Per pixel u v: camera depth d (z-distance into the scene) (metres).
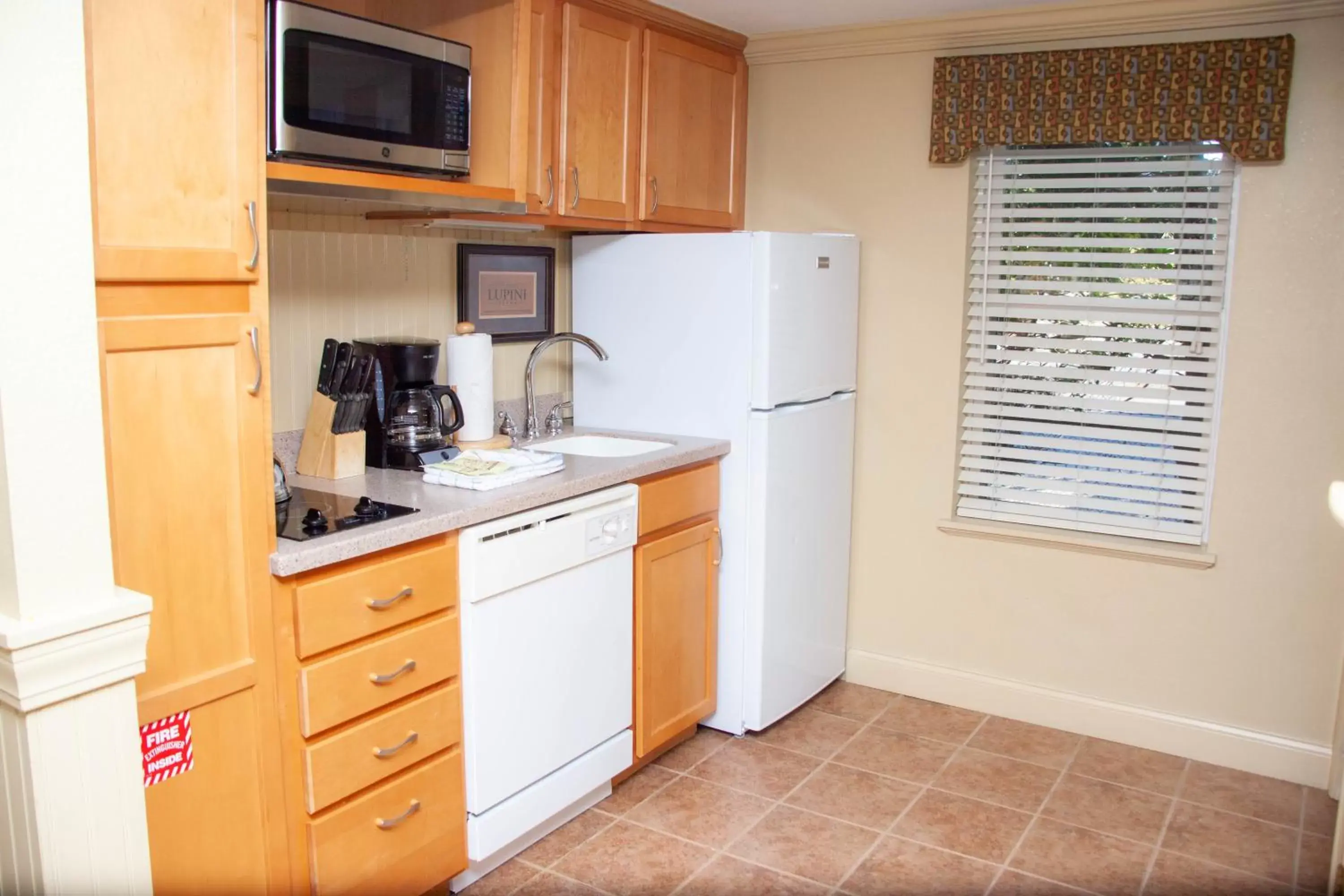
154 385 1.73
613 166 3.00
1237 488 3.01
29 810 1.41
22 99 1.32
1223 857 2.58
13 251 1.33
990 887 2.45
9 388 1.34
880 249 3.45
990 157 3.28
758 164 3.62
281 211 2.50
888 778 2.99
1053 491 3.29
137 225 1.69
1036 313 3.27
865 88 3.40
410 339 2.77
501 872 2.50
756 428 3.06
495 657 2.38
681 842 2.64
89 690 1.43
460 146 2.43
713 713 3.27
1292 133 2.83
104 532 1.46
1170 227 3.04
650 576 2.88
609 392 3.32
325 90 2.07
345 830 2.11
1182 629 3.13
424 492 2.43
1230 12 2.85
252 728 1.94
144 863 1.53
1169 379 3.09
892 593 3.59
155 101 1.69
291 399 2.59
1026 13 3.08
